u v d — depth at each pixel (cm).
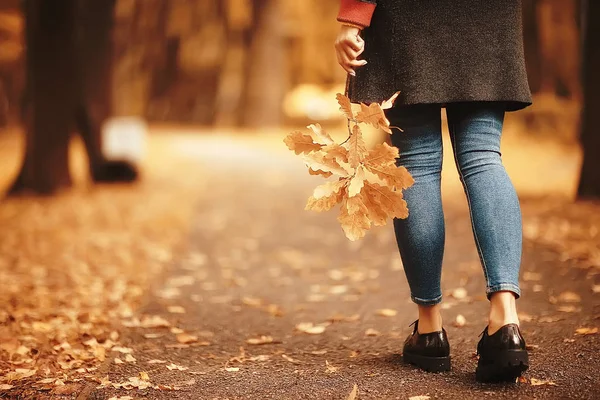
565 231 890
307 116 3450
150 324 544
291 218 1202
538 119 2561
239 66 3534
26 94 1435
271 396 360
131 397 364
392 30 370
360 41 371
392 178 350
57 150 1441
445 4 364
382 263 797
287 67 3712
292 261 846
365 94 378
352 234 356
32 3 1417
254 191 1558
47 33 1419
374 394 354
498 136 378
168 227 1122
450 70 364
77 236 1035
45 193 1425
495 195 364
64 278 749
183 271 797
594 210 1059
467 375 379
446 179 1703
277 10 3344
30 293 670
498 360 348
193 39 3506
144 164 1905
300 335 504
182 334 509
